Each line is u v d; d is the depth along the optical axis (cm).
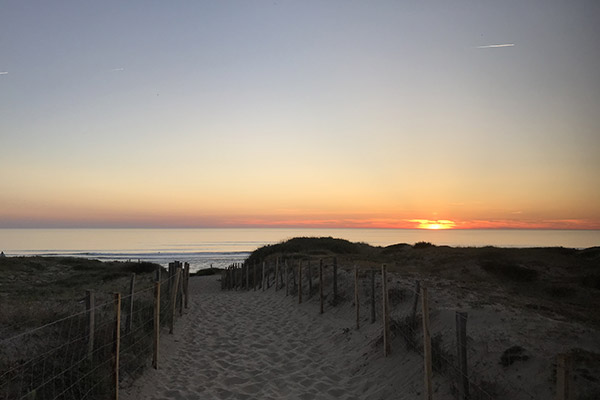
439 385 659
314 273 2058
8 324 792
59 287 1892
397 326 920
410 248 3400
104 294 1317
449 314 868
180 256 8712
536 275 1892
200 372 895
